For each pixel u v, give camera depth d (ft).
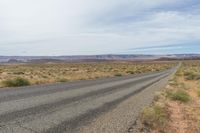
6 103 35.55
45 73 166.30
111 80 98.32
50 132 22.53
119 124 26.68
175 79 104.17
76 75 138.21
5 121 25.30
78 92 53.47
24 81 71.41
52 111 31.63
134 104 39.81
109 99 44.50
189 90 68.80
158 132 25.54
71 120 27.32
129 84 79.71
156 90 62.28
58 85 69.56
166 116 32.94
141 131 24.90
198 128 29.09
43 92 50.90
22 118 26.99
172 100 48.19
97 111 33.06
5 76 124.47
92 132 23.36
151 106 38.24
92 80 97.30
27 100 39.19
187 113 37.17
